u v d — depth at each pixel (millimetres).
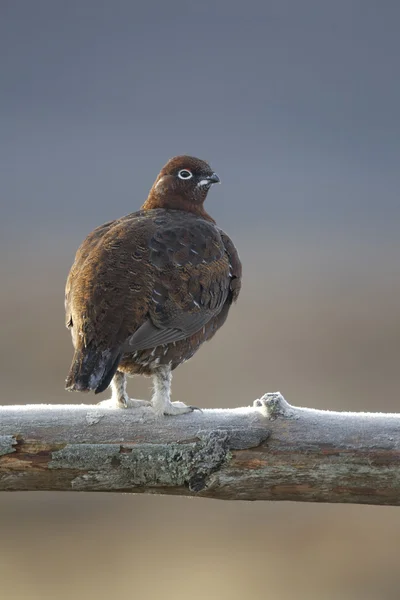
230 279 8852
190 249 8359
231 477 7066
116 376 8000
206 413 7203
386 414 7184
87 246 8430
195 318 8211
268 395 7207
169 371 8258
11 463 7020
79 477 7062
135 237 8180
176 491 7129
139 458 7027
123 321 7730
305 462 7020
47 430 7031
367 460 6988
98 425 7086
